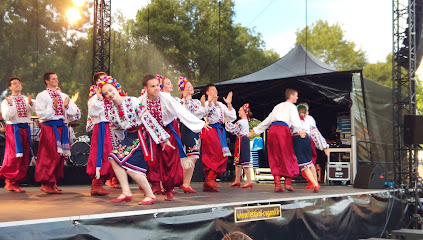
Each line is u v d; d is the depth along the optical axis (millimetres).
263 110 10969
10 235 2648
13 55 18109
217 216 3852
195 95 9539
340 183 8109
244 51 27781
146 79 4203
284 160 5641
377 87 8609
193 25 26594
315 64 9172
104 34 11594
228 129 6324
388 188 6922
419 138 7316
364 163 8117
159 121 4258
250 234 4137
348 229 5508
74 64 19938
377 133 8516
